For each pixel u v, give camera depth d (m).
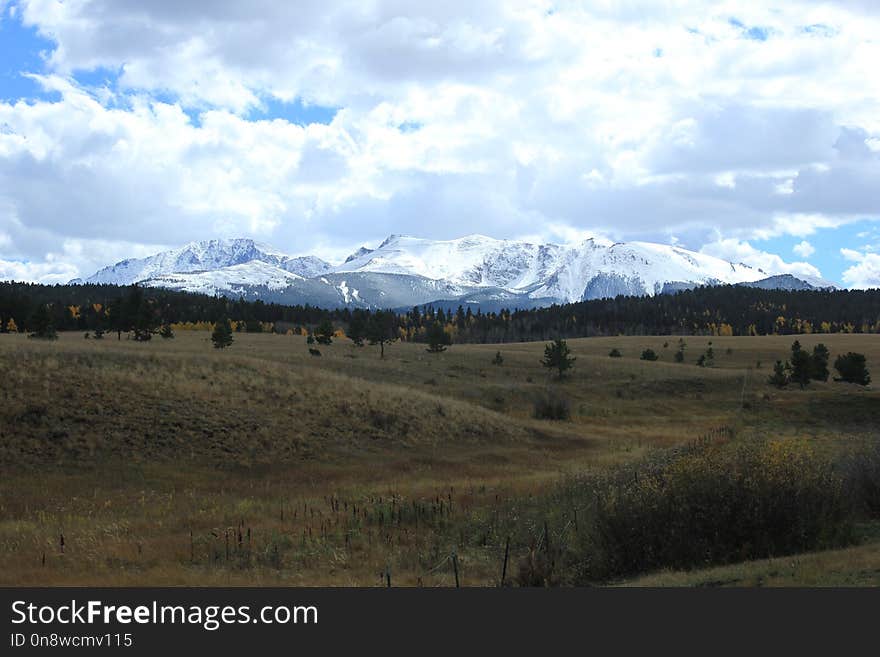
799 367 74.38
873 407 48.31
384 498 25.33
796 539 13.89
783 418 47.59
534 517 20.23
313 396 42.34
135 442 32.22
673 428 53.88
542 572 13.87
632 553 14.29
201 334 117.50
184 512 23.73
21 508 24.11
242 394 40.00
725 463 15.18
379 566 16.39
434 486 28.58
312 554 17.52
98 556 17.12
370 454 36.50
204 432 34.44
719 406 67.94
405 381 68.62
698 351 122.31
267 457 33.62
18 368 36.25
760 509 13.96
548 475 30.95
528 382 74.75
